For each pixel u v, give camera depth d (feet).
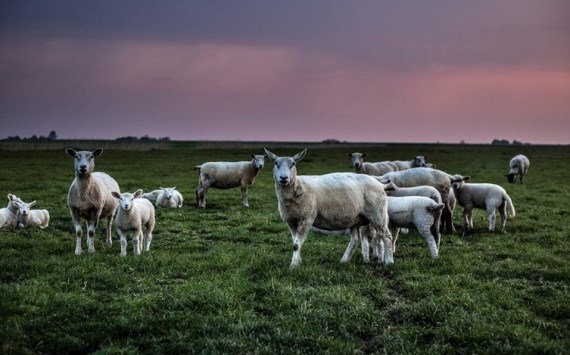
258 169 72.90
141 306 27.37
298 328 24.88
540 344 22.88
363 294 30.63
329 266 36.42
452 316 26.25
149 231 44.45
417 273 34.17
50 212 62.28
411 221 39.52
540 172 140.56
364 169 75.61
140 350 23.45
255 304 28.19
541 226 56.18
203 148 308.19
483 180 115.96
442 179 53.62
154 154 217.77
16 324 24.12
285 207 35.91
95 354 22.56
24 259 36.81
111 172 128.57
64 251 41.91
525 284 32.58
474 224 57.98
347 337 24.76
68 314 26.08
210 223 57.31
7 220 52.85
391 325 26.63
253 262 36.42
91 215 42.80
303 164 161.38
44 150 245.65
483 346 23.45
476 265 36.99
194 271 34.94
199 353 22.52
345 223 37.37
